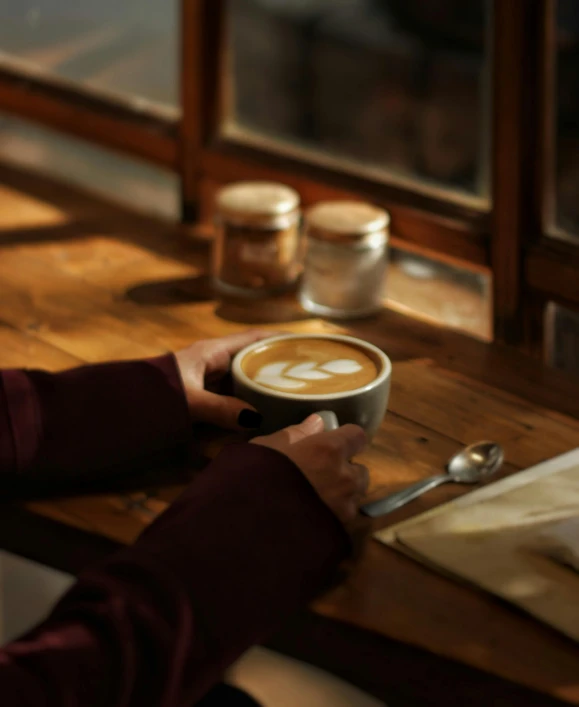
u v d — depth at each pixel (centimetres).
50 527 126
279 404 128
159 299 157
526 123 149
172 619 114
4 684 110
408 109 449
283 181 170
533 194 151
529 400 141
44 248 168
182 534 118
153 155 181
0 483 128
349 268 153
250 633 116
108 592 114
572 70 342
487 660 114
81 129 189
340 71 480
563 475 129
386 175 165
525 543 121
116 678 112
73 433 129
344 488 122
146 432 130
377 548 122
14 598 176
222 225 157
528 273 153
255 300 157
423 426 136
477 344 150
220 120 175
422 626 116
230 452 124
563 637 115
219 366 137
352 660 117
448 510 125
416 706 116
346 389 129
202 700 139
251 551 118
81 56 190
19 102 196
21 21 195
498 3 147
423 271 164
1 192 183
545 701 112
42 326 151
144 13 185
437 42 430
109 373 132
